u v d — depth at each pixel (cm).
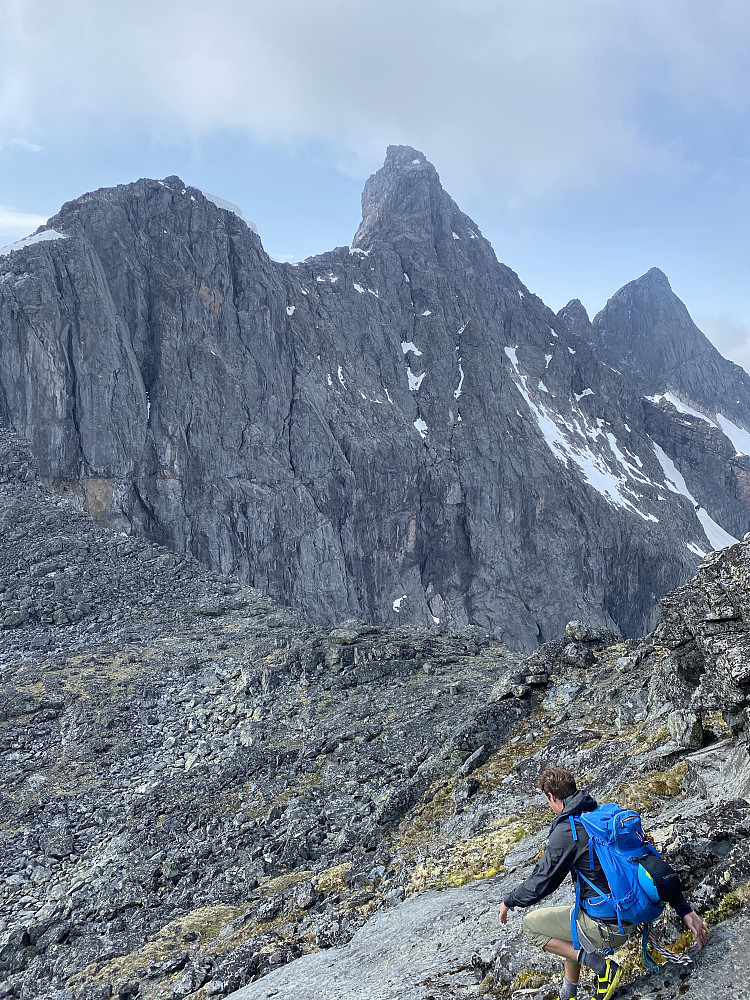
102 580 5322
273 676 3522
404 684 3334
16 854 2330
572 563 19388
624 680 1758
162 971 1374
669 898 516
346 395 17862
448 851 1289
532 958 674
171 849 2216
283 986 967
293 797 2403
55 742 3170
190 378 13388
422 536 18200
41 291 10950
